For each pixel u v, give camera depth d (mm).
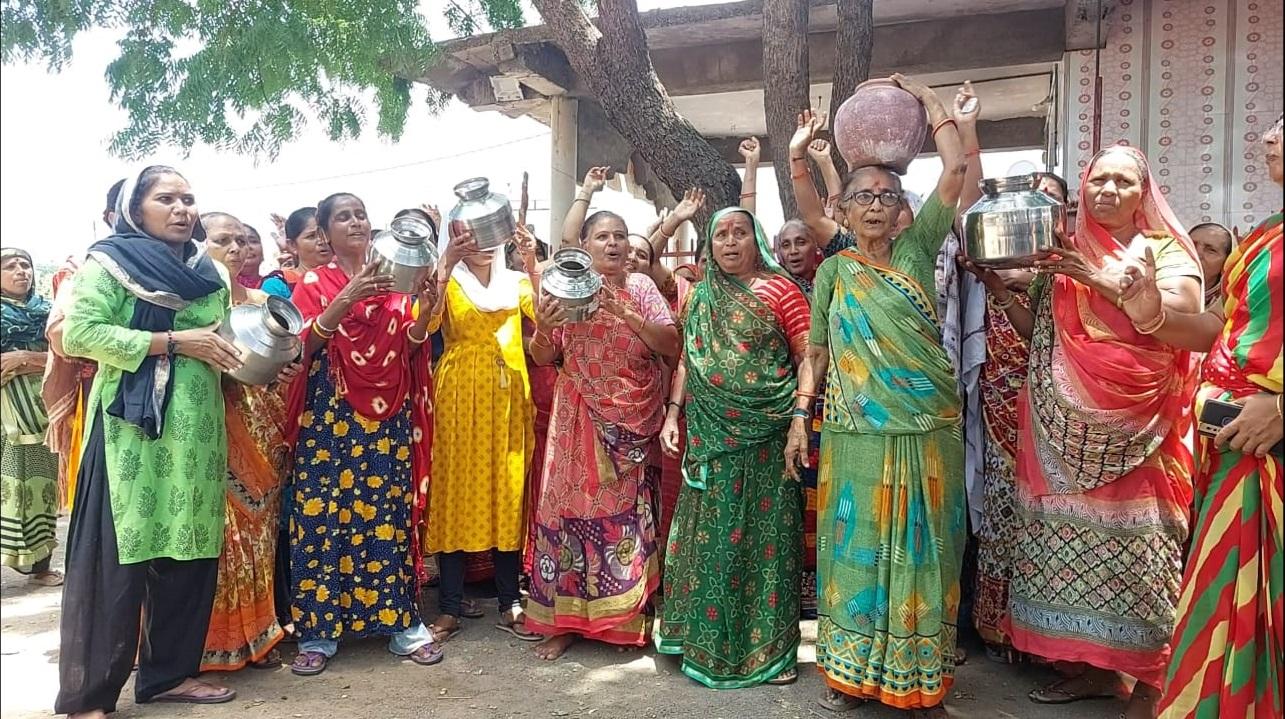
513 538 3906
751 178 3834
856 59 4605
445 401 3902
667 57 6934
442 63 6895
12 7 4133
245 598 3426
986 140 8875
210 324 3176
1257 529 2320
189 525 3016
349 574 3596
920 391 2943
